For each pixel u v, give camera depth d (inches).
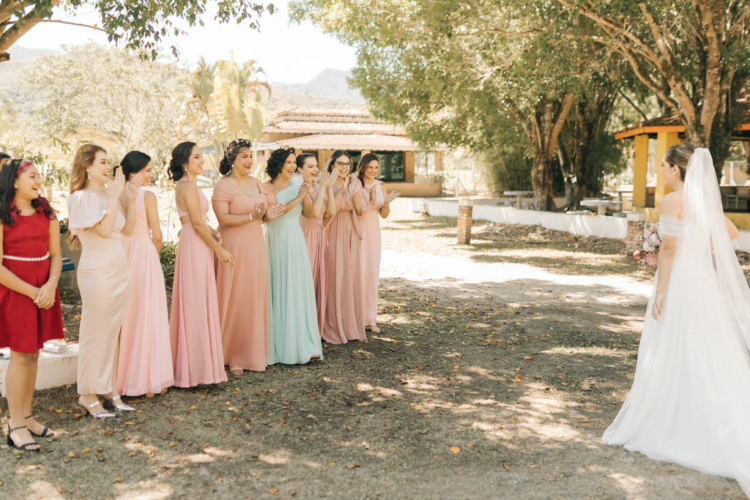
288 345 214.4
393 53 656.4
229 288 201.9
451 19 470.6
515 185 1052.5
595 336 263.1
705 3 408.5
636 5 427.2
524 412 176.7
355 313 251.8
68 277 308.5
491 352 237.8
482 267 451.2
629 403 156.7
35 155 318.3
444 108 753.6
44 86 1152.2
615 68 597.9
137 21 261.7
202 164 191.3
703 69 477.1
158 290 180.1
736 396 140.4
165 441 152.1
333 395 187.9
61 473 134.4
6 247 140.8
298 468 140.2
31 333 144.0
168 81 1197.1
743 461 135.6
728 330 143.7
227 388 190.9
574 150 804.0
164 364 181.0
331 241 244.5
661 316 152.0
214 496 126.9
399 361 224.4
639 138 696.4
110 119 1176.2
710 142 484.7
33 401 172.7
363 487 131.8
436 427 165.0
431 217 861.2
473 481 135.0
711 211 145.2
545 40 440.5
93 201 155.3
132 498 125.4
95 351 162.4
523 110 705.6
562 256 506.3
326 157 1311.5
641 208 673.0
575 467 142.1
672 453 145.4
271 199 210.8
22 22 249.1
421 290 362.0
